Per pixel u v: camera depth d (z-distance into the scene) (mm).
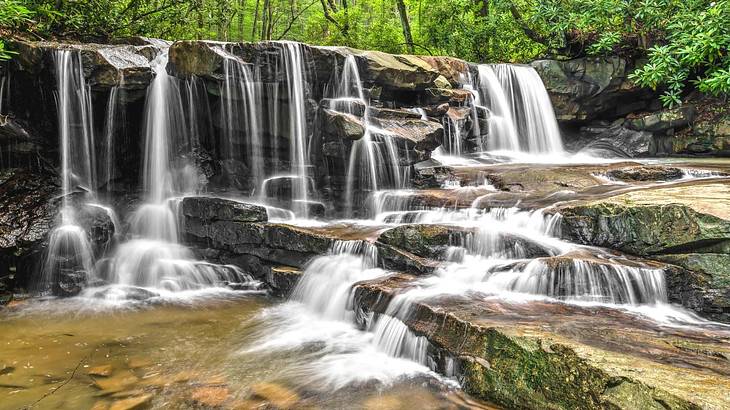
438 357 4953
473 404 4410
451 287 5996
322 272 7066
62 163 8453
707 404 3246
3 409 4355
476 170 9812
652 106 13742
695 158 12039
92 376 4992
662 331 4754
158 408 4395
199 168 9742
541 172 9391
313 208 9156
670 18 12508
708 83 11180
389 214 8438
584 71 13578
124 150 9352
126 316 6762
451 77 12641
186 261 8234
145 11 13445
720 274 5574
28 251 7555
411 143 9234
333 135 8875
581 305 5496
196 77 8883
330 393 4637
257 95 9078
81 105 8375
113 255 8367
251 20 27031
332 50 9688
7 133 7918
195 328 6320
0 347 5695
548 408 4047
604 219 6426
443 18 17750
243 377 4980
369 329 5953
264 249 7949
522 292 5840
